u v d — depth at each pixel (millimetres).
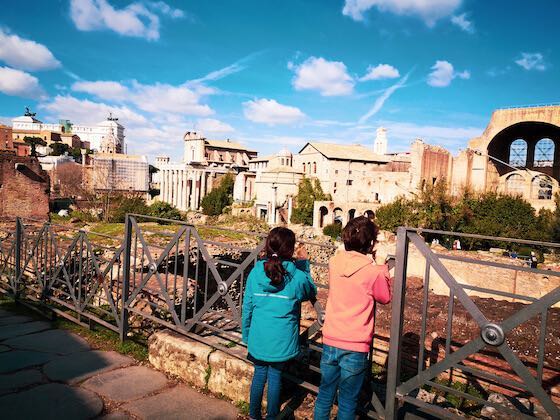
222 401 4285
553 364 5309
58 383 4578
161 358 5023
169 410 4066
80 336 6168
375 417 3445
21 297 8047
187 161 101812
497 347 2857
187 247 5062
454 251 16359
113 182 63562
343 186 65812
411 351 6051
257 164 90188
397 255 3336
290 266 3543
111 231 16266
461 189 44219
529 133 52656
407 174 56219
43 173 19984
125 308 5797
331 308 3270
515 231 29016
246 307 3689
